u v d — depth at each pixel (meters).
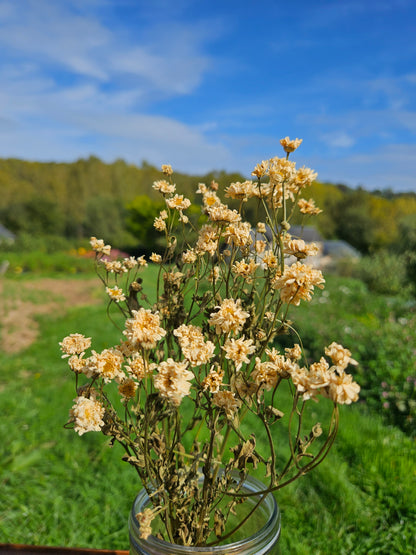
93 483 2.46
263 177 0.92
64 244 16.31
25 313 7.02
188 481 0.76
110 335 5.16
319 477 2.38
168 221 1.02
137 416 0.78
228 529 0.82
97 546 2.05
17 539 2.07
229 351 0.68
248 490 0.83
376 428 2.88
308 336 4.22
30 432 3.00
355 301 6.42
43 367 4.45
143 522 0.67
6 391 3.79
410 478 2.38
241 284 0.92
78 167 22.77
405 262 8.58
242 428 2.64
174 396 0.60
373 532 2.07
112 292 0.88
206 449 0.83
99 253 1.01
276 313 0.77
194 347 0.66
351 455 2.62
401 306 6.02
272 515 0.74
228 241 0.89
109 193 22.66
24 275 11.71
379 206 16.09
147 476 0.81
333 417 0.60
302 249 0.69
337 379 0.55
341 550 1.98
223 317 0.67
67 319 6.34
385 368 3.53
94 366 0.71
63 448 2.79
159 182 1.05
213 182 1.12
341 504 2.21
